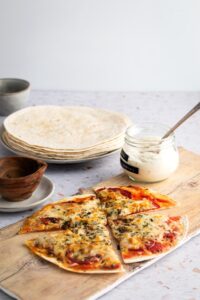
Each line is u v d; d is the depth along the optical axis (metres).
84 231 0.80
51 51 1.41
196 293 0.72
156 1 1.35
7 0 1.36
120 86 1.44
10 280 0.72
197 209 0.87
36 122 1.11
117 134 1.04
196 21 1.37
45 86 1.45
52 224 0.82
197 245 0.81
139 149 0.93
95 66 1.42
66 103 1.33
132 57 1.41
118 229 0.81
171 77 1.43
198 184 0.94
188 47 1.39
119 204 0.86
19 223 0.84
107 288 0.71
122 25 1.38
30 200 0.90
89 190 0.92
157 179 0.94
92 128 1.08
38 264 0.75
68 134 1.06
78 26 1.38
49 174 1.01
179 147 1.07
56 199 0.93
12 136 1.04
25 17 1.38
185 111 1.27
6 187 0.87
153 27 1.37
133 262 0.75
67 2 1.36
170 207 0.87
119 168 1.02
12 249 0.78
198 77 1.43
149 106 1.30
